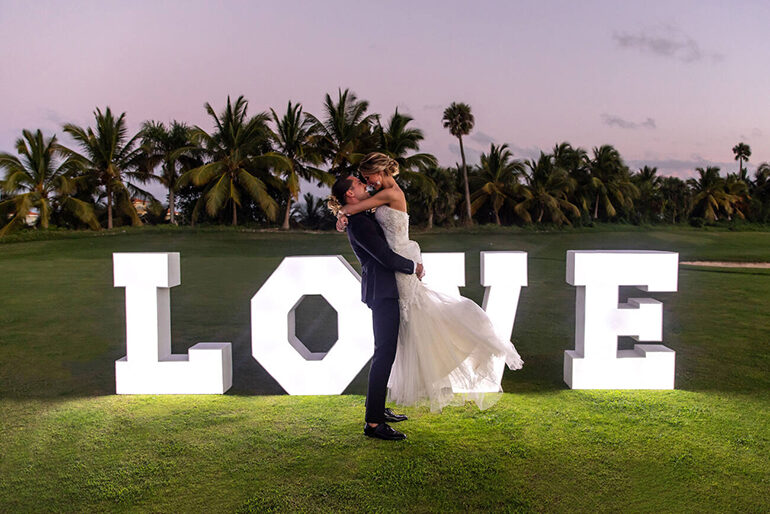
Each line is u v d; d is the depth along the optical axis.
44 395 3.35
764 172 47.66
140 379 3.40
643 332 3.41
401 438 2.60
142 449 2.52
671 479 2.19
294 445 2.56
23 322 5.68
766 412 2.94
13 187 24.78
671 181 41.84
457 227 31.91
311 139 29.88
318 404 3.17
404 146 30.17
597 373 3.41
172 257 3.44
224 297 7.39
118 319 5.84
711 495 2.07
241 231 26.34
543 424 2.79
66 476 2.26
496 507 1.99
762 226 42.38
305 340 5.02
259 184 27.45
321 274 3.32
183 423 2.85
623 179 39.12
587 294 3.39
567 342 4.81
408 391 2.79
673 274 3.41
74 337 5.00
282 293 3.34
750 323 5.57
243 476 2.25
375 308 2.71
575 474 2.24
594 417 2.89
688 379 3.60
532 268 11.78
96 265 12.11
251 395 3.37
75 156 26.89
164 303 3.53
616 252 3.40
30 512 1.98
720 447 2.49
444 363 2.75
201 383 3.38
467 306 2.81
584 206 37.47
